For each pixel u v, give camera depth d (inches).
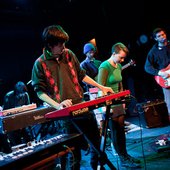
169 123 229.8
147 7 315.9
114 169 88.0
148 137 198.7
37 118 123.1
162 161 141.2
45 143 84.0
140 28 330.0
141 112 233.6
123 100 89.3
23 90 210.8
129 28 330.6
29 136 198.7
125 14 321.1
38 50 351.3
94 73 203.6
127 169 137.9
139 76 334.0
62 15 325.7
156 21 323.0
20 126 116.7
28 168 73.9
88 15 325.1
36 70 93.4
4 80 339.6
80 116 80.7
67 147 84.9
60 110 71.4
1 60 336.5
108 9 315.6
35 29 331.0
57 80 92.7
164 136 185.9
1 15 302.4
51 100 87.6
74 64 98.7
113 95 84.8
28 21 322.3
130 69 333.1
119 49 135.1
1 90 336.5
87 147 96.3
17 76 347.9
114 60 138.1
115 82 137.2
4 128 111.8
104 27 331.0
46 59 93.0
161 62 173.6
